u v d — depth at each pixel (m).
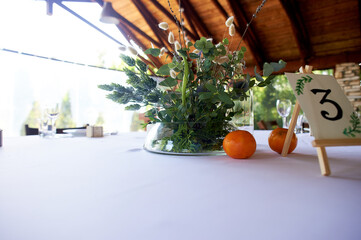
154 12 5.83
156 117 0.75
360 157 0.64
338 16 5.74
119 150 0.82
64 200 0.32
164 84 0.67
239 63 0.69
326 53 6.74
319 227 0.23
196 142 0.68
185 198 0.32
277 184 0.39
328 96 0.54
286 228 0.23
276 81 10.66
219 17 6.00
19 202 0.31
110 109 9.07
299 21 5.98
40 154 0.73
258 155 0.69
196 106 0.68
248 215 0.27
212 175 0.46
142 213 0.27
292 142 0.69
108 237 0.22
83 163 0.58
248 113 0.79
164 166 0.55
